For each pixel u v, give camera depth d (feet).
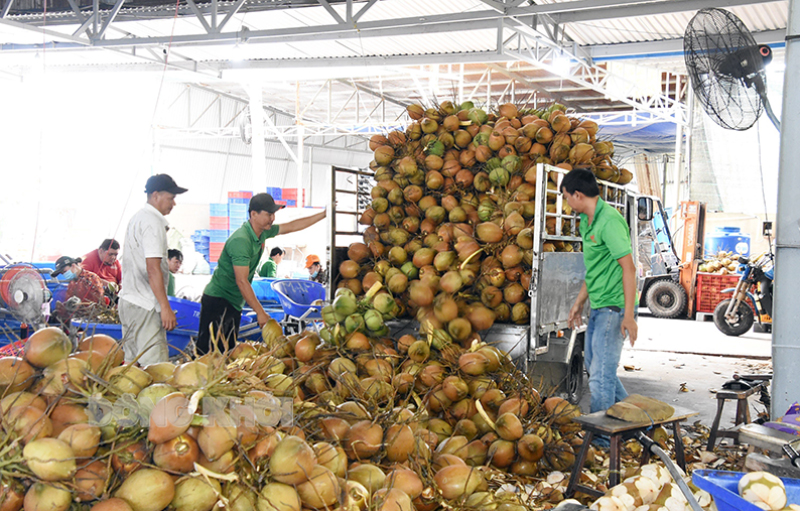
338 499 7.53
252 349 11.49
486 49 42.78
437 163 18.26
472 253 16.40
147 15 35.55
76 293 19.20
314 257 37.29
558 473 12.17
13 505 6.84
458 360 13.58
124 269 15.94
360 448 9.12
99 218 68.85
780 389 14.47
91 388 7.70
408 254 17.66
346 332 14.08
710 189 65.92
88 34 35.09
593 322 14.82
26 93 59.31
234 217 66.49
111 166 69.87
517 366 15.64
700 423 17.58
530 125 18.16
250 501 7.36
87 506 6.98
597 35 39.32
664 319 46.83
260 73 44.01
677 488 9.53
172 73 44.75
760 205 64.75
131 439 7.27
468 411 12.75
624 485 9.87
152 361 15.89
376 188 18.69
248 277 17.42
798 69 14.19
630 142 84.53
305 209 58.29
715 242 56.49
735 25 17.78
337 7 35.78
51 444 6.78
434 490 9.34
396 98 76.74
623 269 13.89
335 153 107.96
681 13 33.94
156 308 15.99
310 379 12.51
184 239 59.88
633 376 25.40
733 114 18.34
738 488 8.54
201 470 7.11
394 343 15.25
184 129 72.59
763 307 36.94
